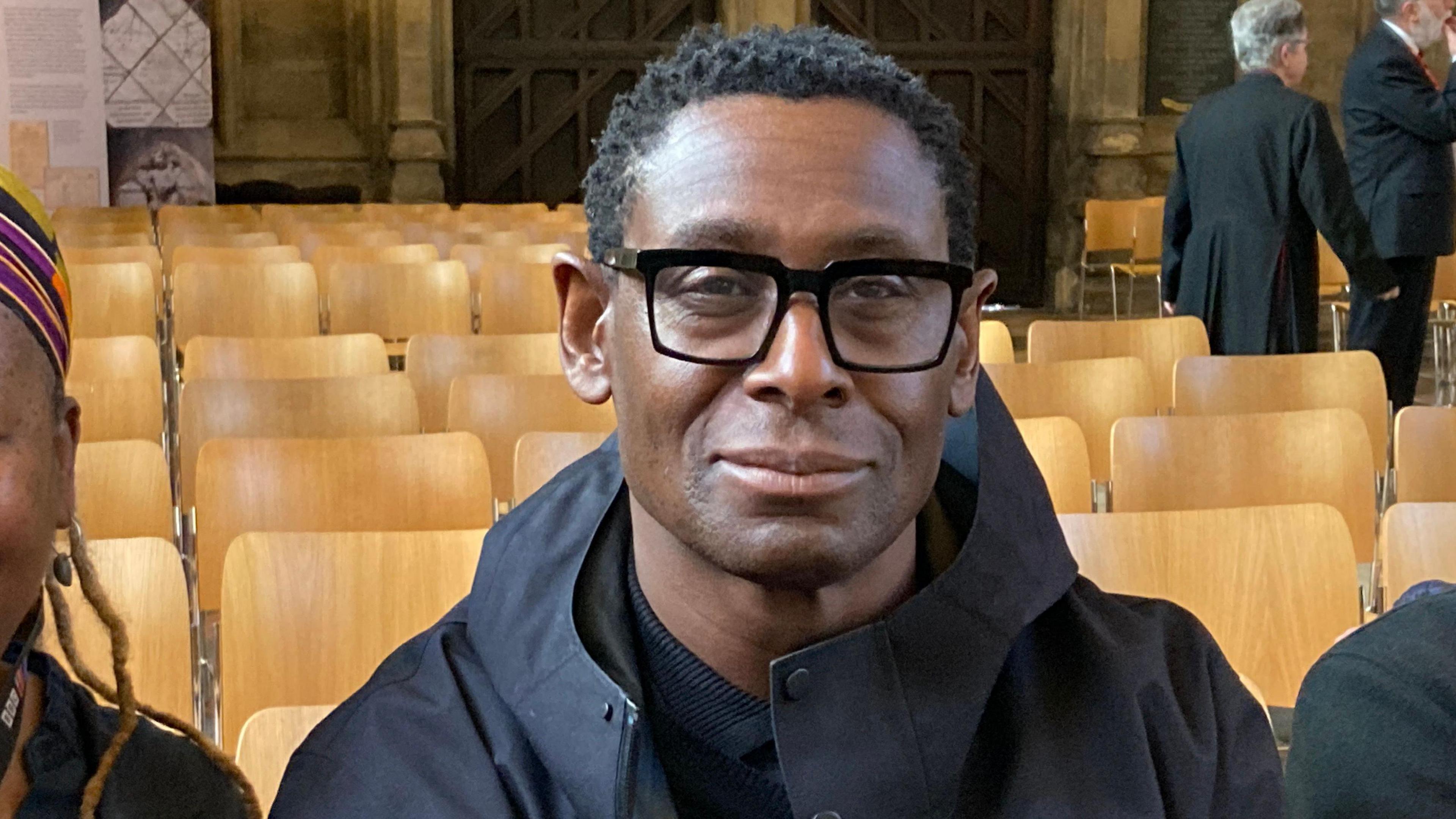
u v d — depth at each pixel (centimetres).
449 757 112
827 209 95
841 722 103
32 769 107
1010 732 110
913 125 100
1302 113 490
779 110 97
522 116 1135
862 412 97
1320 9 1129
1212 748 113
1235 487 327
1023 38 1141
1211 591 256
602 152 104
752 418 96
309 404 357
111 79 1055
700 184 97
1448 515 265
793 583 99
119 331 541
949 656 106
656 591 109
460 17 1120
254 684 231
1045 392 388
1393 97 577
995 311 1145
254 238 755
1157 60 1112
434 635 123
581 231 817
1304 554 257
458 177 1140
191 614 287
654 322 98
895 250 97
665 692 109
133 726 111
